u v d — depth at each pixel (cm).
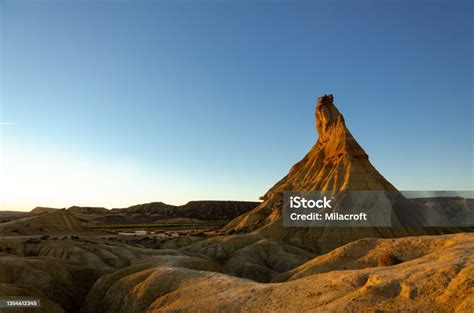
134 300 4138
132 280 4700
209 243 11550
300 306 2591
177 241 12319
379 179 13925
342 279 2822
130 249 8969
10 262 6144
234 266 9312
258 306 2792
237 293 3169
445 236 4647
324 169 15200
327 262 4947
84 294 6156
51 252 7969
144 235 13888
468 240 4138
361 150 15138
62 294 5862
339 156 15050
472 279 2178
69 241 8931
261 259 9988
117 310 4381
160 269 4669
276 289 3036
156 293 4062
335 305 2405
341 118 16725
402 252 4481
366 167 14388
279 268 9319
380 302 2308
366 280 2725
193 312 3062
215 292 3406
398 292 2397
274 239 11281
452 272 2397
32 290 5194
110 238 11912
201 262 6091
